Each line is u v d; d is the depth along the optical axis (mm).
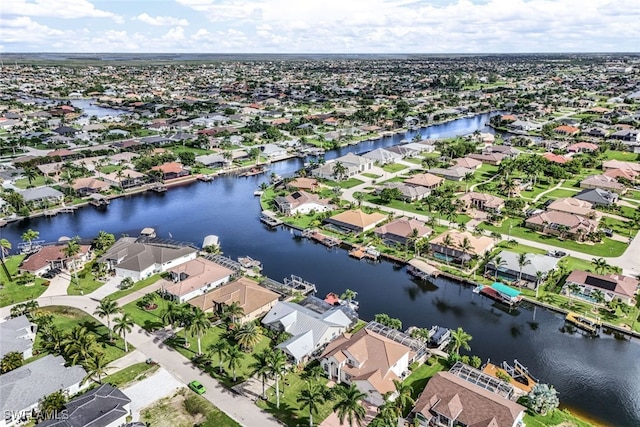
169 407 84438
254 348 102438
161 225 182500
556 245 154750
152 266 137375
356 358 91312
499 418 76938
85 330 96438
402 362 93938
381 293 130625
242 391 89125
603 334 111938
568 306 120000
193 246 152125
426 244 150375
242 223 184375
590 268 137625
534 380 93750
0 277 134750
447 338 106688
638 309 117500
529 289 128750
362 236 164125
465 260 142375
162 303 121188
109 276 135625
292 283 133250
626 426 83000
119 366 95750
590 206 181125
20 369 88875
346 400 75062
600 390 92750
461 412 79500
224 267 136500
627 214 179875
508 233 165375
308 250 159125
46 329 102625
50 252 142375
